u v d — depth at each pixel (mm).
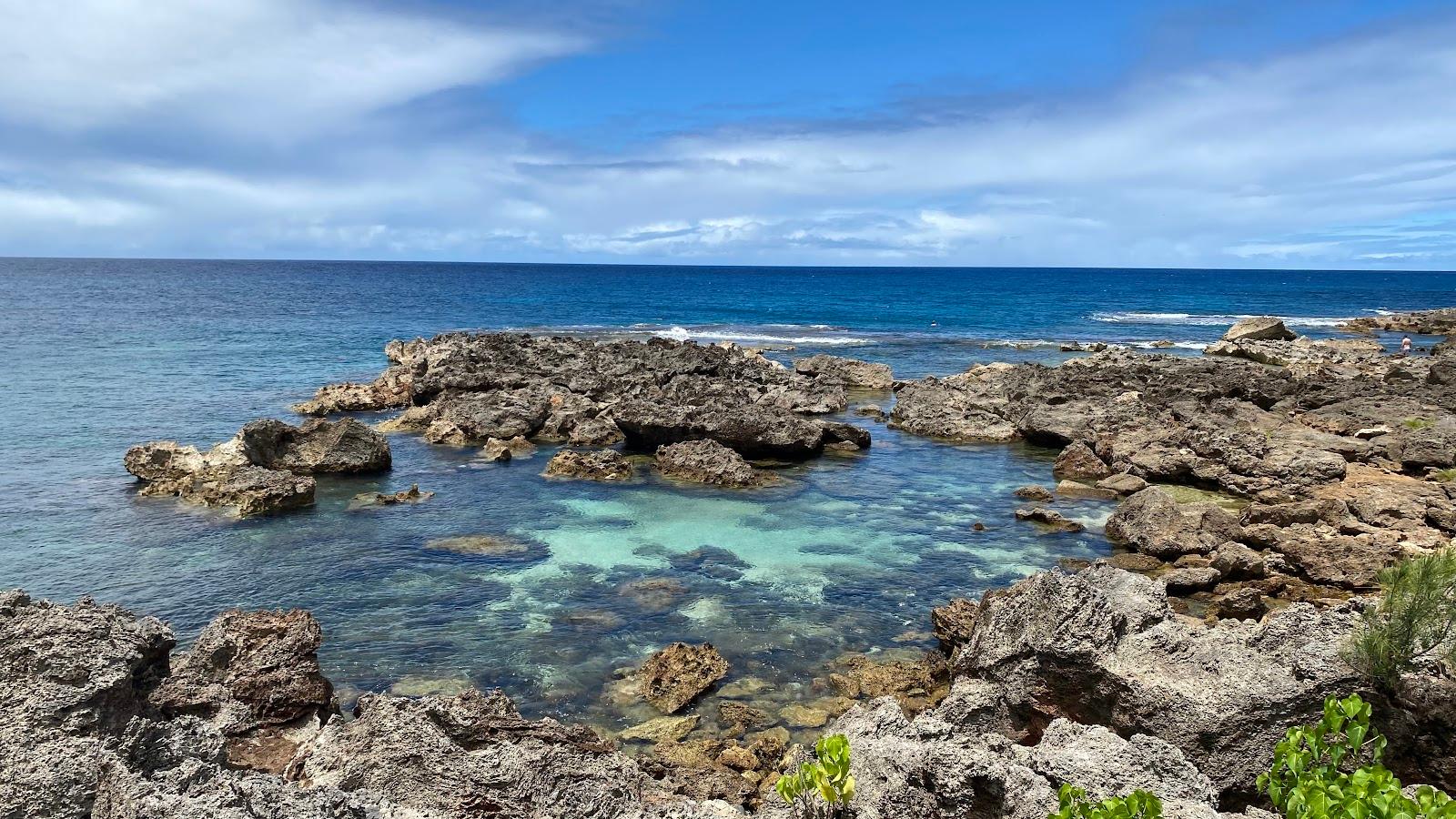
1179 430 39219
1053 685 15273
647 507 32594
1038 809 10070
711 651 19891
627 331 95438
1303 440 38844
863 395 60438
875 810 10539
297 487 31828
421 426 46312
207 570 25609
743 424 40031
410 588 24484
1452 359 52719
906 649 21172
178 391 54406
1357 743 8812
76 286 168625
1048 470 39094
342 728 13133
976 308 137625
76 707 10875
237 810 8719
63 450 39531
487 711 14867
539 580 25219
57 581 24516
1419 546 25422
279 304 126375
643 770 15117
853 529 30266
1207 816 9641
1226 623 16938
